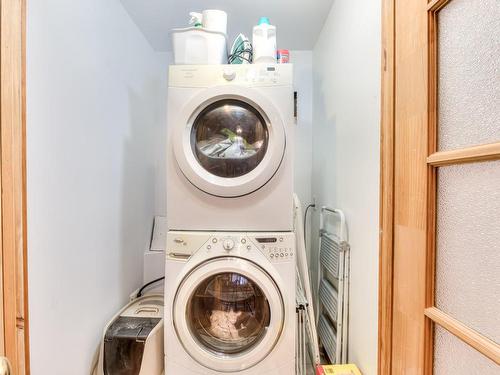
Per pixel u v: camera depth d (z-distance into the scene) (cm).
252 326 138
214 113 135
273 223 131
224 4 174
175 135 128
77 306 122
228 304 139
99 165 141
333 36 175
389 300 91
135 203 188
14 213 87
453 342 67
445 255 69
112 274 155
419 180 76
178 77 130
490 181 57
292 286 127
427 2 72
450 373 67
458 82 66
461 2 65
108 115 150
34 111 97
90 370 132
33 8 96
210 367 123
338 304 144
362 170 128
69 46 116
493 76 56
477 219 60
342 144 157
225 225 132
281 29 204
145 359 129
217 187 127
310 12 184
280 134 126
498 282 55
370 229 119
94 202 136
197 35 136
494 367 56
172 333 125
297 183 235
